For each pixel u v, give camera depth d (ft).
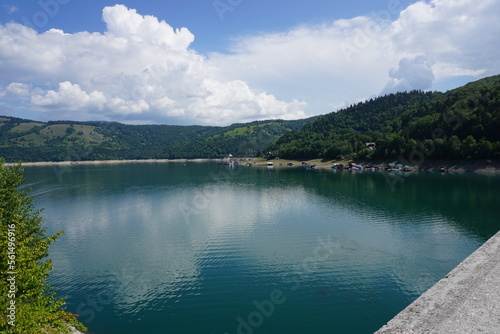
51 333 61.67
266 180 436.76
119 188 371.15
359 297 101.40
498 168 406.41
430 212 208.44
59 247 157.58
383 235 161.58
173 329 88.84
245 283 114.01
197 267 129.49
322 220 197.67
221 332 86.63
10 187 99.04
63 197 307.78
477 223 178.60
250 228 185.16
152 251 149.59
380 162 558.97
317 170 593.83
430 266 121.60
